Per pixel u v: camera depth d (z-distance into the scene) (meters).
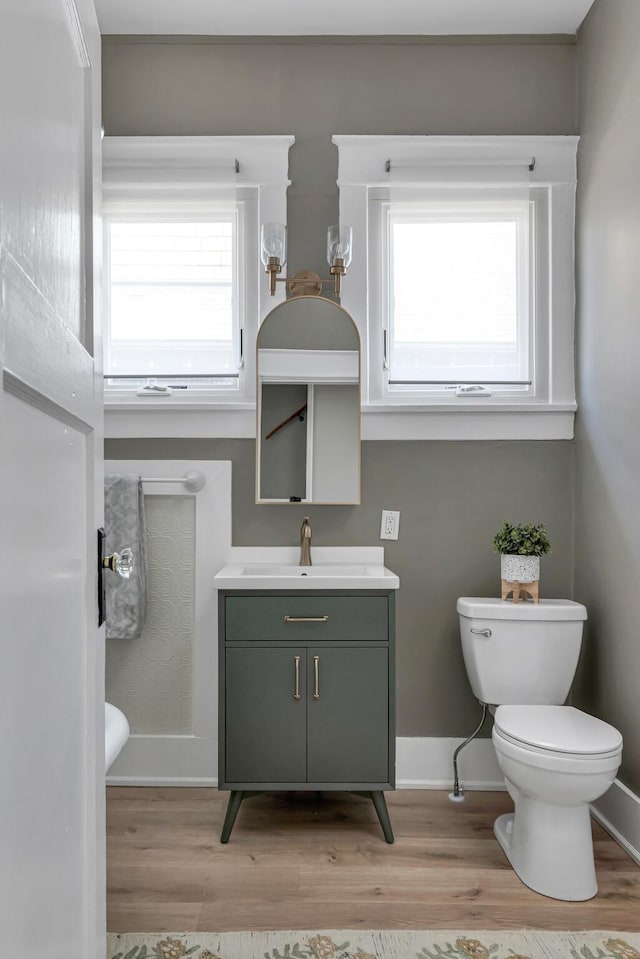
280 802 2.58
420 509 2.81
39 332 0.66
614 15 2.46
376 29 2.79
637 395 2.28
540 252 2.84
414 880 2.04
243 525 2.80
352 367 2.78
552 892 1.96
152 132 2.82
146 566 2.73
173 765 2.76
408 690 2.80
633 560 2.30
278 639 2.33
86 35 0.96
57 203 0.79
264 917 1.85
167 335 2.85
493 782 2.75
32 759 0.65
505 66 2.83
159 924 1.81
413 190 2.79
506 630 2.45
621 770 2.36
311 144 2.83
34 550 0.67
